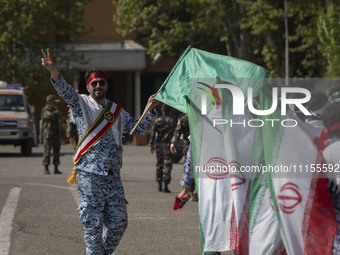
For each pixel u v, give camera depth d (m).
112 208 7.20
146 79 47.88
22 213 11.34
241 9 40.84
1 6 36.97
